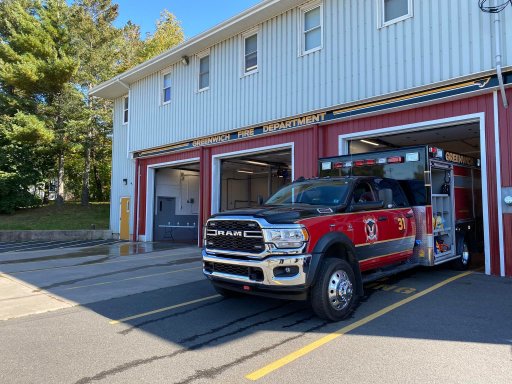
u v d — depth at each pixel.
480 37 9.01
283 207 6.09
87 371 4.16
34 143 25.66
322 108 11.80
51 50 25.41
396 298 6.65
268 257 5.24
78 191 39.84
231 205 23.03
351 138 11.34
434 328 5.19
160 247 16.48
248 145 14.43
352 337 4.92
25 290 8.17
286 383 3.77
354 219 6.06
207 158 16.09
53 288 8.34
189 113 17.00
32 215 26.03
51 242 19.16
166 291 7.84
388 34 10.65
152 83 19.34
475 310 5.93
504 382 3.72
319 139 11.97
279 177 22.95
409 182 7.82
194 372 4.07
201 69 16.84
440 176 8.52
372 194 6.80
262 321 5.68
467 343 4.67
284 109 13.10
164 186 20.20
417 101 9.79
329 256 5.85
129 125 20.69
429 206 7.57
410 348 4.54
